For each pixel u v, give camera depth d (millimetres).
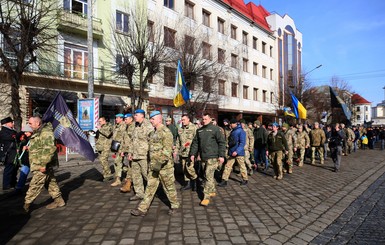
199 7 24703
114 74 17609
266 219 4383
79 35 16844
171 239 3549
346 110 16625
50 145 4477
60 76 15359
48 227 3939
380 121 88812
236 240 3564
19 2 10352
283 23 39656
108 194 5805
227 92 27969
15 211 4668
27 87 14297
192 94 18188
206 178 5156
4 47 12492
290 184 7137
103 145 7168
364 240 3705
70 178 7605
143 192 5391
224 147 5234
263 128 9797
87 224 4051
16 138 6207
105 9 18078
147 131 5254
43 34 11523
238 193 6094
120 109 18469
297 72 38375
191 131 6699
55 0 14375
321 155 11453
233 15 29281
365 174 8906
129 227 3934
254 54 33156
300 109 14305
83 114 11617
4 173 6184
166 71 17625
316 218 4527
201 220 4266
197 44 18062
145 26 15117
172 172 4613
